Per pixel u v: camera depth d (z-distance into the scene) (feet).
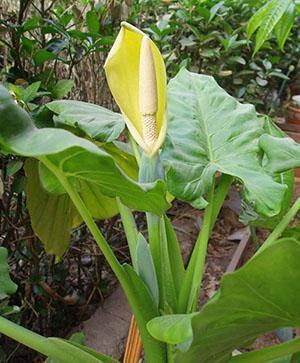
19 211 2.48
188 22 4.82
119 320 3.14
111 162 1.03
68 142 0.99
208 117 1.88
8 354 2.69
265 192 1.53
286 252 0.96
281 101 7.68
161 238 1.62
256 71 5.86
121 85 1.42
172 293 1.67
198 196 1.55
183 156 1.64
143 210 1.31
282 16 2.78
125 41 1.38
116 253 3.71
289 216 1.73
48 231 2.25
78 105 1.94
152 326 1.21
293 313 1.12
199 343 1.29
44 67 2.75
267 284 1.03
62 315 3.10
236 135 1.77
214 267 4.46
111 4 3.04
